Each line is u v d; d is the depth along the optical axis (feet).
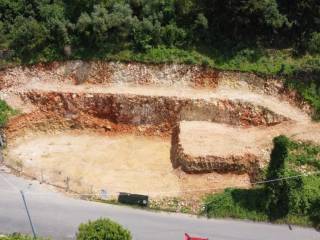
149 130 146.41
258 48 157.07
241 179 128.57
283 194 121.19
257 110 144.25
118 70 152.25
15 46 154.61
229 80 151.12
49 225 114.83
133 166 134.62
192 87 150.71
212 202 122.52
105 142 143.64
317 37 155.33
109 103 146.82
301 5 157.38
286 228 119.96
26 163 133.49
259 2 153.99
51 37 154.20
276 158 120.06
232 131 141.69
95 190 125.49
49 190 125.29
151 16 158.10
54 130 146.82
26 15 160.66
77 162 135.03
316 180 127.54
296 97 148.25
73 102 147.33
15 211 118.01
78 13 161.07
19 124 143.84
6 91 149.79
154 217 119.65
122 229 100.48
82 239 97.66
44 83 151.53
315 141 135.44
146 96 145.89
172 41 156.04
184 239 113.91
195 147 132.87
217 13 159.02
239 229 118.21
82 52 153.89
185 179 128.88
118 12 156.15
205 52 155.33
